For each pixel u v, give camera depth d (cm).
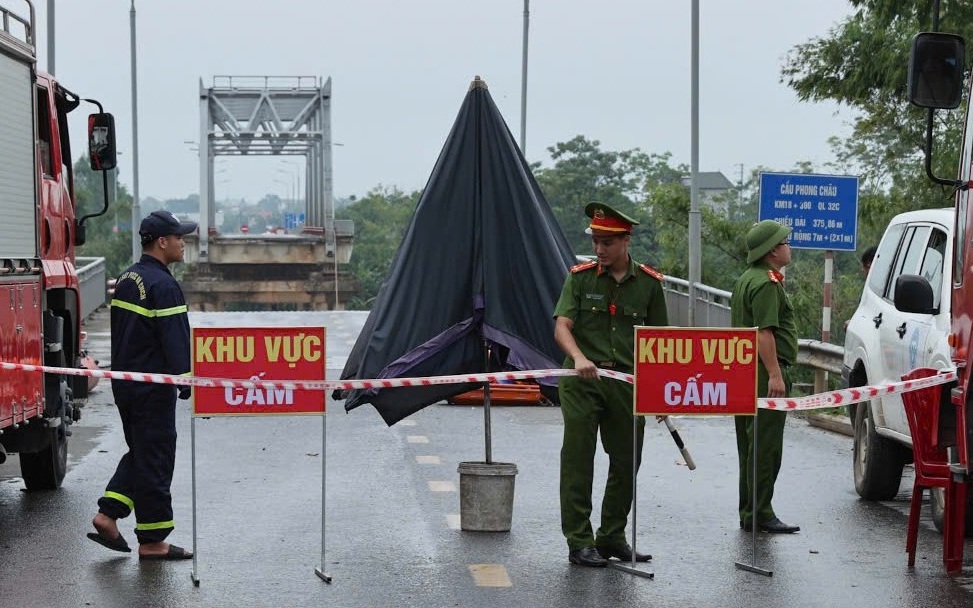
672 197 4928
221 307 13025
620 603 1052
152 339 1201
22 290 1334
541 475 1692
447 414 2372
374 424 2214
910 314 1459
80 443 1983
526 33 6347
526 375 1226
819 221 2880
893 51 3088
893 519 1433
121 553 1232
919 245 1523
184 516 1405
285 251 12850
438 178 1381
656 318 1212
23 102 1375
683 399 1158
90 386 2603
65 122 1667
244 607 1030
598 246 1189
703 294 4034
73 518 1410
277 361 1124
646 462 1823
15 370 1297
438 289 1371
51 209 1547
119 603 1040
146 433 1195
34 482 1577
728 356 1160
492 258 1361
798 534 1345
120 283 1205
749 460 1361
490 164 1380
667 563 1198
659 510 1467
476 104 1388
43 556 1217
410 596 1069
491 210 1372
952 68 1140
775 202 2864
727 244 4928
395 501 1501
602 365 1195
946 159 3150
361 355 1384
